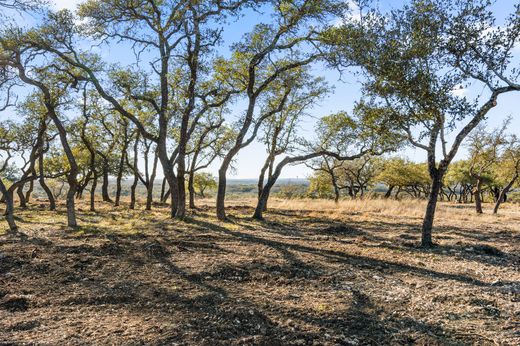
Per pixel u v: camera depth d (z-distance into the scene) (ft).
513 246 42.16
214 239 40.96
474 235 51.08
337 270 28.91
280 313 19.39
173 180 60.85
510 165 100.83
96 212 75.77
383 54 38.34
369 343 16.35
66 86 55.36
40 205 93.30
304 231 51.96
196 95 58.95
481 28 36.52
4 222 54.80
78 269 26.76
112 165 120.88
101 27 55.88
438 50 37.99
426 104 37.91
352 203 104.17
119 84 55.31
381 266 30.91
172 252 33.19
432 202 40.83
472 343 16.58
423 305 21.47
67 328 16.83
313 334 16.90
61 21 48.62
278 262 30.60
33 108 68.13
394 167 158.10
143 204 106.32
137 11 56.24
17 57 46.80
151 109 77.25
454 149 39.34
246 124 60.39
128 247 34.55
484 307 21.17
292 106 72.95
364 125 49.44
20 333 16.19
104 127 88.94
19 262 27.89
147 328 16.98
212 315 18.78
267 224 58.54
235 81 65.16
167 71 57.98
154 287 23.24
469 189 196.34
